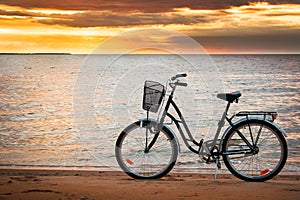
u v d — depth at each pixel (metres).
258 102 26.14
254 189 4.21
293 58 182.50
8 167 7.61
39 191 4.14
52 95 31.20
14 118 19.00
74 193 4.05
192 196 3.91
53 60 179.12
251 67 98.94
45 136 13.77
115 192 4.07
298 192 4.09
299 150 10.42
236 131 4.66
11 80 51.19
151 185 4.43
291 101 26.62
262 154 7.74
